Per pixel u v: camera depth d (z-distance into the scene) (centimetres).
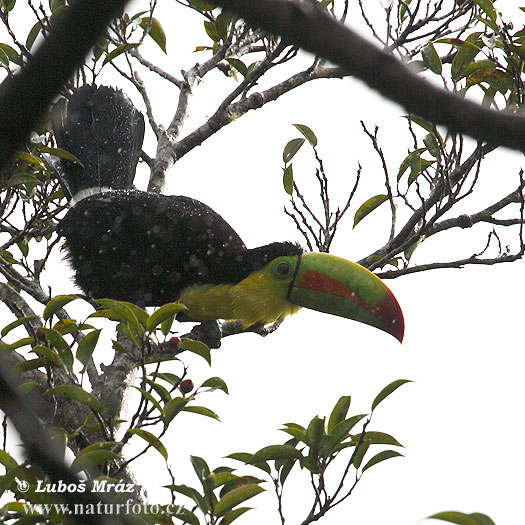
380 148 1027
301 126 1040
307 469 670
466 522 448
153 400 631
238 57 1279
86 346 672
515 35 1014
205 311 1134
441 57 1170
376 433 664
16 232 1087
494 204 1070
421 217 1039
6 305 865
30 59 217
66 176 1208
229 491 647
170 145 1221
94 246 1113
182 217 1119
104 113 1266
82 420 781
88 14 207
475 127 214
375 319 1036
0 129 220
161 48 1245
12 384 405
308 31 204
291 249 1105
